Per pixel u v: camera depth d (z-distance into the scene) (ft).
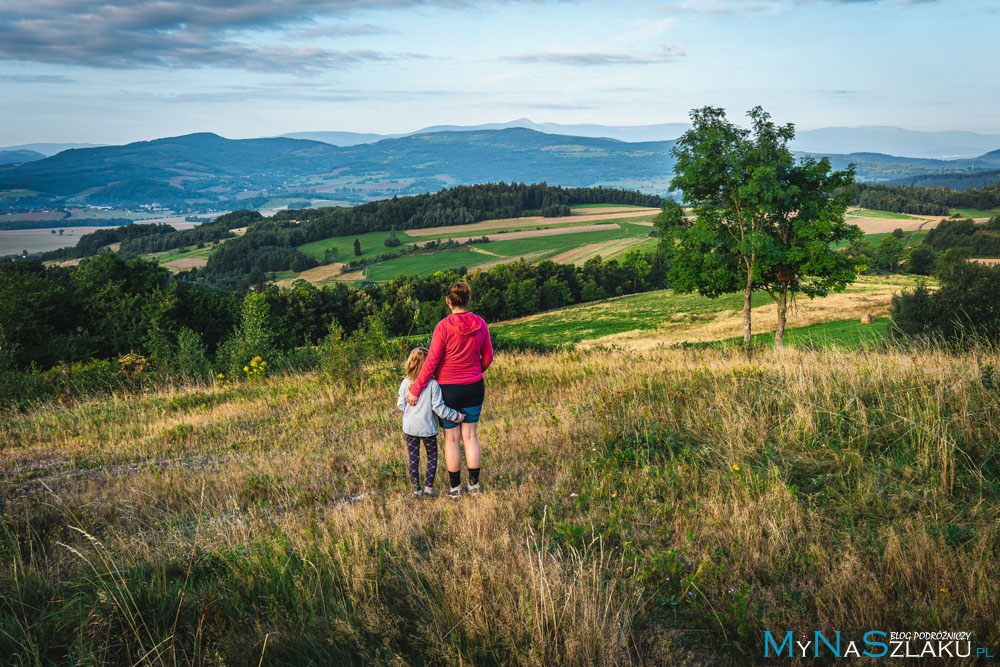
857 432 14.49
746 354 33.12
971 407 14.51
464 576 9.16
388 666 7.28
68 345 105.29
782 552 9.71
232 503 15.28
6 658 7.70
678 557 9.64
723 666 7.41
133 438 25.99
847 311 147.43
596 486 13.46
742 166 82.58
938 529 9.73
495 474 15.58
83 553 11.43
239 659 7.69
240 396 35.94
